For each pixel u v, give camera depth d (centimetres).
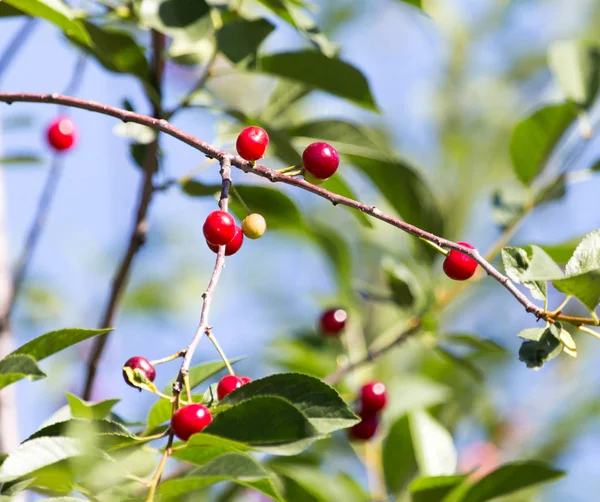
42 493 128
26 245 152
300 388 124
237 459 123
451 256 128
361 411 149
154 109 147
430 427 149
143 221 147
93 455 121
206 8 140
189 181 147
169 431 124
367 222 150
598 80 154
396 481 148
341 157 152
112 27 152
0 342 151
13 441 150
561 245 150
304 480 147
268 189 149
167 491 125
